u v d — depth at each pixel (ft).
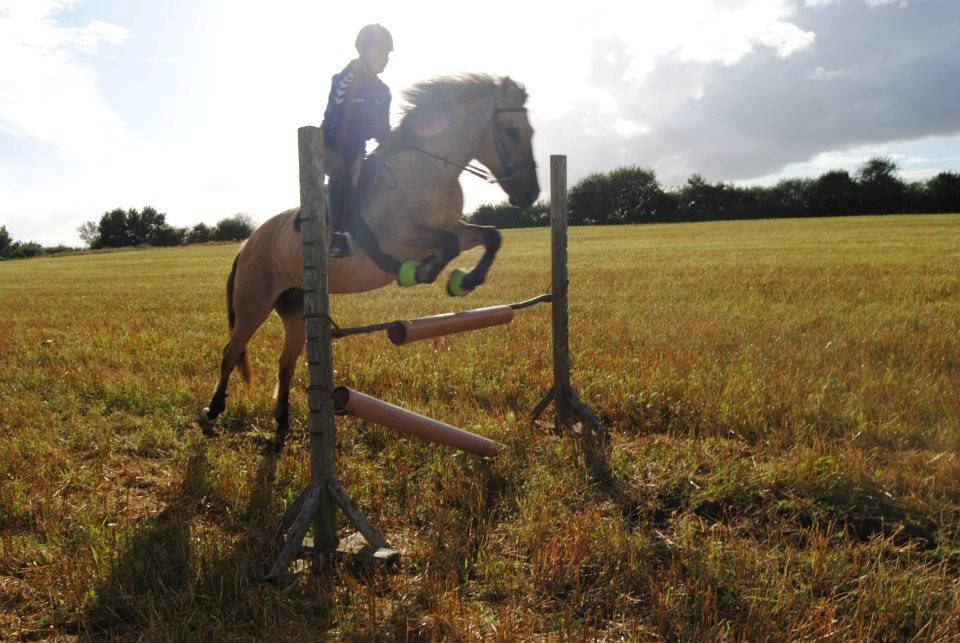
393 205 16.78
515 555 13.56
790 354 28.22
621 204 324.19
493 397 23.76
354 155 16.49
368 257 17.07
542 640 10.78
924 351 27.55
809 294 48.47
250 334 21.26
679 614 11.35
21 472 17.89
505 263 95.40
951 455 16.72
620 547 13.20
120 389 25.50
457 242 16.98
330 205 16.40
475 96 17.38
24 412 22.91
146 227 363.76
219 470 17.88
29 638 11.25
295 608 12.09
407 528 15.33
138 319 49.55
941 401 21.01
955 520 14.15
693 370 25.55
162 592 12.46
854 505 14.90
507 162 17.53
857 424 19.79
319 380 14.12
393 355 30.19
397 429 15.67
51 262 206.80
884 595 11.37
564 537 13.55
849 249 95.96
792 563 12.66
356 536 14.55
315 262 13.89
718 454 17.90
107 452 19.54
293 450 19.69
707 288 54.44
